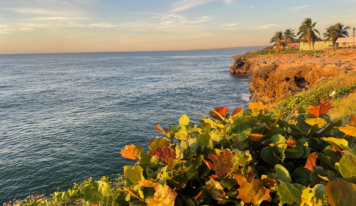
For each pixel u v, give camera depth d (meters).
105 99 39.47
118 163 16.70
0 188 14.06
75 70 106.69
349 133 1.45
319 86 18.52
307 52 65.75
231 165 1.36
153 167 1.65
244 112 2.16
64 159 17.47
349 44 72.56
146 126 24.72
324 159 1.46
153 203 1.19
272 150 1.62
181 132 1.78
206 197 1.39
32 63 177.00
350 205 0.95
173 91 45.03
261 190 1.21
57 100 39.31
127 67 121.44
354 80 15.93
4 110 32.91
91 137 21.86
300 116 2.03
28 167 16.41
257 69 38.97
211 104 33.53
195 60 181.38
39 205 3.71
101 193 1.57
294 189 1.16
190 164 1.44
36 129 24.55
